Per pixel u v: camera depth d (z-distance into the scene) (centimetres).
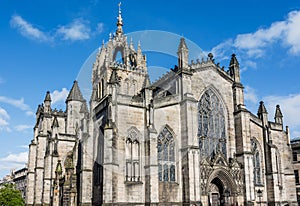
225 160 7469
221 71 8256
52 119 11000
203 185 6969
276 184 8300
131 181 6406
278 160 8869
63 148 9525
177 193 6825
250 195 7538
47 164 9225
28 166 11025
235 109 8206
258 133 8656
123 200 6231
